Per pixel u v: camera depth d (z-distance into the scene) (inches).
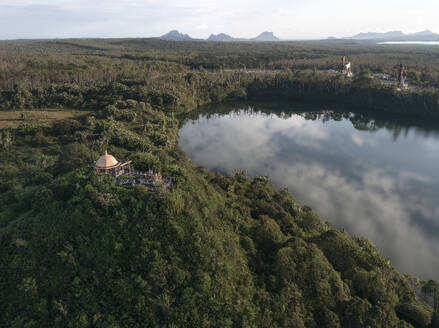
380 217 4584.2
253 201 4020.7
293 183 5556.1
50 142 5949.8
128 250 2507.4
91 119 6781.5
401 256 3806.6
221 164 6314.0
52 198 2950.3
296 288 2536.9
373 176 5935.0
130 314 2225.6
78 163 4362.7
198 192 3166.8
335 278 2625.5
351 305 2429.9
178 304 2244.1
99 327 2171.5
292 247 2854.3
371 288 2657.5
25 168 4761.3
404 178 5861.2
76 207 2741.1
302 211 4109.3
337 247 3056.1
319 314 2422.5
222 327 2165.4
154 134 6707.7
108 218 2659.9
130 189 2898.6
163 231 2591.0
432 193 5319.9
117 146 5738.2
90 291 2340.1
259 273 2746.1
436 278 3454.7
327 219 4493.1
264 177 5123.0
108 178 3024.1
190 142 7647.6
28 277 2404.0
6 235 2719.0
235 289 2444.6
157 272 2367.1
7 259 2549.2
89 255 2486.5
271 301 2455.7
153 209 2694.4
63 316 2239.2
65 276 2413.9
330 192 5270.7
